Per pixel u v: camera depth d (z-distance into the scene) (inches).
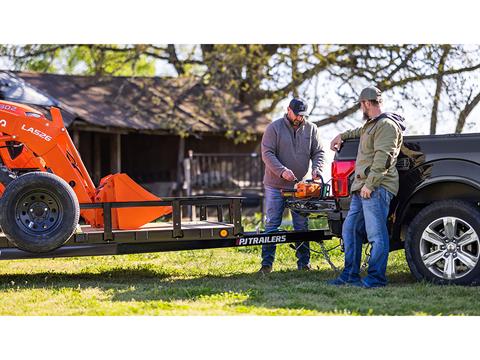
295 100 306.7
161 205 284.8
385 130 255.9
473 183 255.6
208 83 902.4
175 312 223.8
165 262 360.5
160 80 946.1
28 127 291.6
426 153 265.1
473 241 254.4
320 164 313.9
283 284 276.1
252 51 882.8
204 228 288.5
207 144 912.9
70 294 258.4
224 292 256.4
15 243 261.9
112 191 296.8
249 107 956.0
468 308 223.5
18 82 335.9
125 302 241.0
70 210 265.6
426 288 252.4
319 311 223.9
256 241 293.9
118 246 282.8
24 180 261.9
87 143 884.0
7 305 239.0
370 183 256.4
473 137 259.4
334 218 285.0
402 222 281.3
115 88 911.7
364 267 279.7
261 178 823.1
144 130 829.8
